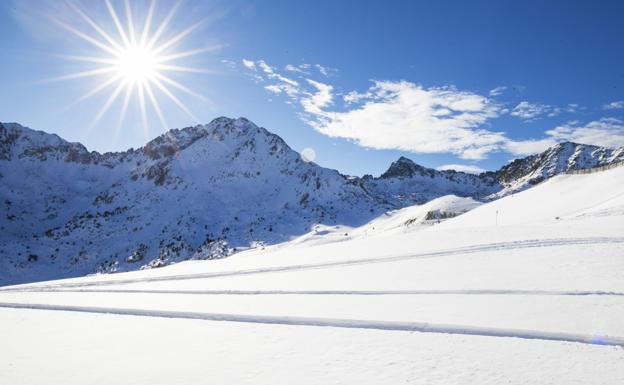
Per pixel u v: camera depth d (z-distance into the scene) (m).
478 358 10.91
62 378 10.99
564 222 43.03
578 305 14.54
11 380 10.98
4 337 15.20
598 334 11.98
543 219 59.94
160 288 24.12
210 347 12.96
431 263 24.86
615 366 10.08
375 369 10.57
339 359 11.37
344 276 23.48
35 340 14.70
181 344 13.41
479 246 28.55
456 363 10.67
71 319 17.67
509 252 25.77
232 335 14.09
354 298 18.05
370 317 14.98
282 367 11.01
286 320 15.49
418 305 16.05
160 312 17.94
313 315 15.77
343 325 14.45
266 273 27.11
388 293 18.52
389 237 40.31
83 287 26.61
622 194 59.19
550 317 13.52
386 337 12.90
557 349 11.20
